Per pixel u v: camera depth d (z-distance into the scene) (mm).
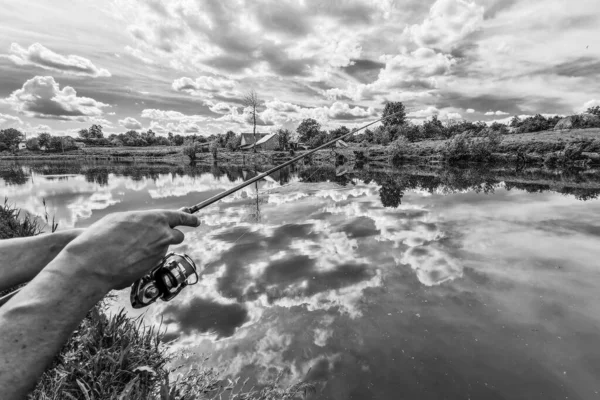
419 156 44875
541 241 8266
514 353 4039
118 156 90750
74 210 12570
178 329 4375
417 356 3957
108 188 19797
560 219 10531
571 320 4738
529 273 6348
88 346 2836
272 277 6109
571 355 4016
